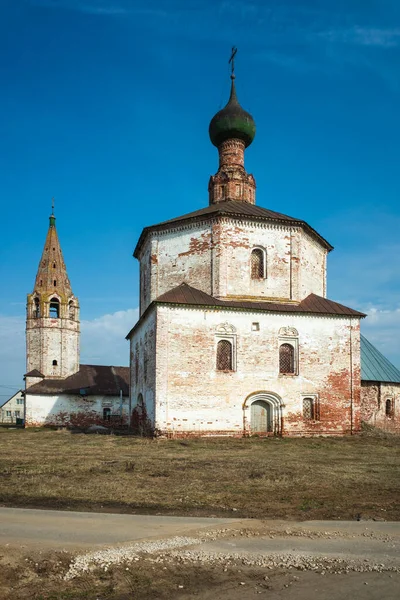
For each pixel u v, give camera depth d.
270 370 30.22
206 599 7.89
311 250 35.09
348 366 31.61
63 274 64.56
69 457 20.89
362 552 9.58
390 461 20.70
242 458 20.75
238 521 11.28
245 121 38.56
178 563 9.02
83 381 55.50
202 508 12.41
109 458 20.53
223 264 31.25
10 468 17.86
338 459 21.02
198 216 31.98
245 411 29.31
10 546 9.55
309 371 30.89
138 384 35.28
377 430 33.12
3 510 12.13
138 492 13.94
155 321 29.14
